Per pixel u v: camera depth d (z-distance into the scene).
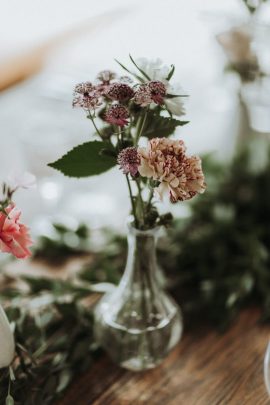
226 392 0.61
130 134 0.55
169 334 0.61
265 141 0.91
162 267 0.80
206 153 0.91
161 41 1.42
